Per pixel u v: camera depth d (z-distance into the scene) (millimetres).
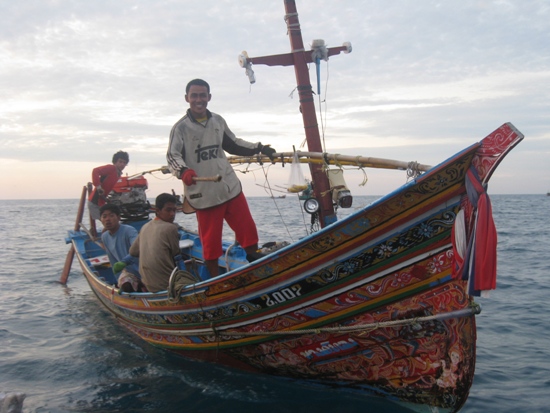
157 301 5043
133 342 5973
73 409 4102
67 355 5473
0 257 14125
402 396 3934
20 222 34344
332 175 5242
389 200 3385
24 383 4680
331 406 4020
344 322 3920
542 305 7266
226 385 4516
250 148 5219
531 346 5480
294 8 5516
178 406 4117
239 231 5152
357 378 4105
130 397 4320
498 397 4215
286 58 5551
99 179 8133
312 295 3920
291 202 59812
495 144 3154
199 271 6852
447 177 3295
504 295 7949
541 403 4090
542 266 10844
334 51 5641
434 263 3525
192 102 4809
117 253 6328
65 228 27812
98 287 6902
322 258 3736
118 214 6383
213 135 4945
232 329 4492
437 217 3422
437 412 3777
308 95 5473
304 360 4242
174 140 4754
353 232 3564
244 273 4082
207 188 4898
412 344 3748
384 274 3654
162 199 5305
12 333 6340
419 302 3633
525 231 19953
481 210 3213
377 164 4352
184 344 5121
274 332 4223
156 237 5227
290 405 4066
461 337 3562
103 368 5055
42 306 7922
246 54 5398
